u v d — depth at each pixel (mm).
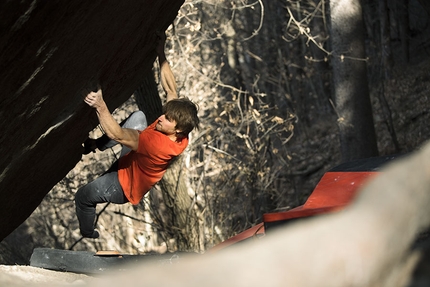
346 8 16875
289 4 24422
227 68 24047
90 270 5219
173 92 6008
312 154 25531
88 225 5805
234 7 15867
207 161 14234
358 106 17156
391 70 28500
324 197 3877
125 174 5559
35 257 5289
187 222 13086
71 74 4836
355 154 17344
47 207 15859
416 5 29484
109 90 5848
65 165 6480
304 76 28203
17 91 4398
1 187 5703
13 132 4840
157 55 6363
